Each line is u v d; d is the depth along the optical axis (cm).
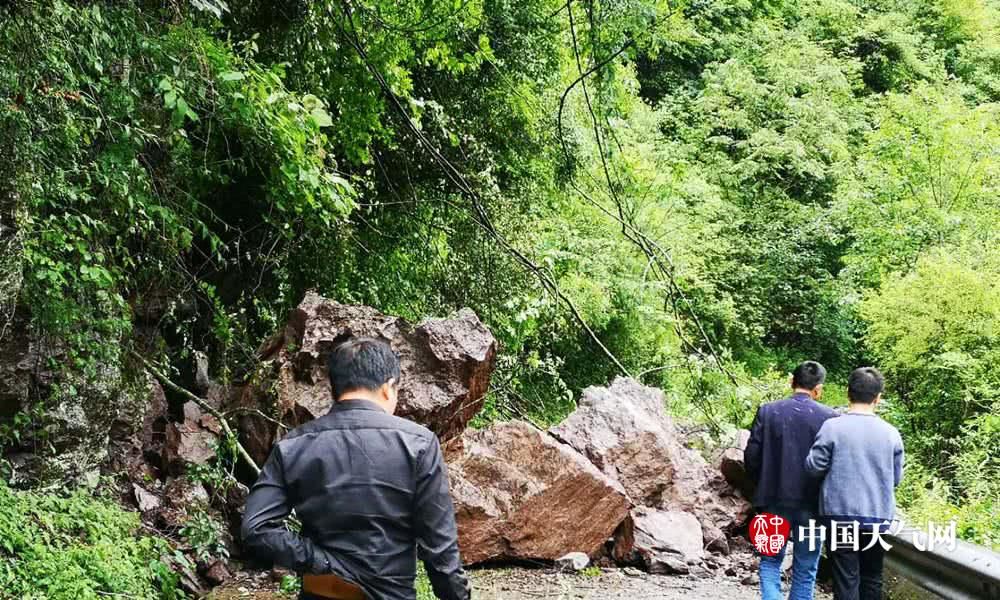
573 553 741
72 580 504
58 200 611
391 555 273
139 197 595
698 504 820
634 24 725
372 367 288
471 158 1137
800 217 2548
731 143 2673
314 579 276
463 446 761
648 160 1816
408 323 765
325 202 745
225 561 677
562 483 739
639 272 1656
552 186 1280
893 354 1667
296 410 734
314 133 649
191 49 598
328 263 959
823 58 2712
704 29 2814
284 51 835
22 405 621
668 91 2889
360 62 846
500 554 730
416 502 277
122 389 695
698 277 2098
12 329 611
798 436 532
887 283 1698
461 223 1113
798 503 526
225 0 802
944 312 1562
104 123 587
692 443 955
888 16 2980
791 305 2575
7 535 512
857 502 482
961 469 1214
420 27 856
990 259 1678
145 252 739
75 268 617
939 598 505
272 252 879
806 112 2589
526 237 1155
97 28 536
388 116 1029
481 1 945
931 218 1991
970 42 3080
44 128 535
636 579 720
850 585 485
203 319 902
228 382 786
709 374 997
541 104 1202
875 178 2117
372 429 279
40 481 627
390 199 1112
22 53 510
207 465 673
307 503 275
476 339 761
